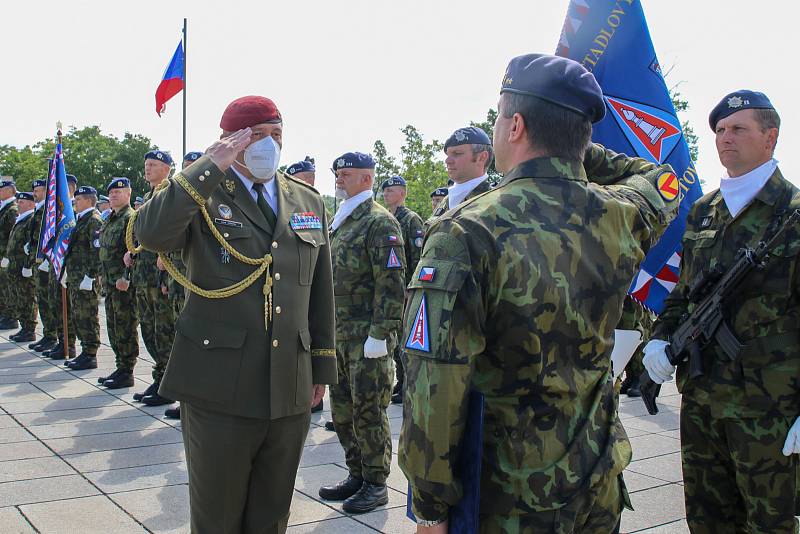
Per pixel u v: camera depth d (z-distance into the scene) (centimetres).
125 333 746
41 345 997
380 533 377
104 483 449
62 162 973
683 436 312
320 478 471
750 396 283
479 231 159
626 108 283
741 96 296
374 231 421
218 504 279
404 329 165
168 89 926
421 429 155
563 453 165
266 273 284
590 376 172
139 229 267
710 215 307
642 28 283
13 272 1082
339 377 432
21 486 440
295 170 754
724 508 306
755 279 280
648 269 321
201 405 275
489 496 164
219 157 267
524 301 158
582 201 173
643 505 415
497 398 165
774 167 292
